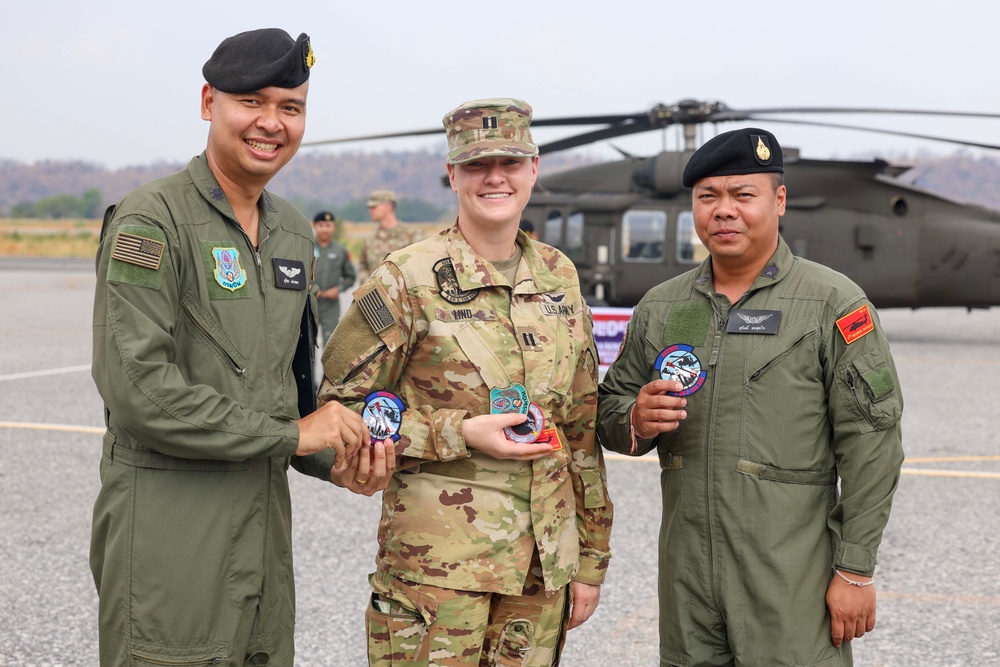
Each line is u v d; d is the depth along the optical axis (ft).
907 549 15.69
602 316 25.44
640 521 16.92
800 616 7.54
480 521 7.47
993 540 16.11
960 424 25.96
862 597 7.52
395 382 7.81
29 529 16.20
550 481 7.79
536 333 7.73
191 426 6.73
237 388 7.27
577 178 42.91
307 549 15.46
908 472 20.80
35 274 108.68
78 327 50.52
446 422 7.40
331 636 12.09
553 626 7.95
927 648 11.85
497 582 7.44
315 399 8.14
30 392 29.94
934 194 42.75
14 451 21.97
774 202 7.82
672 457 8.20
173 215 7.11
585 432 8.23
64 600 13.12
